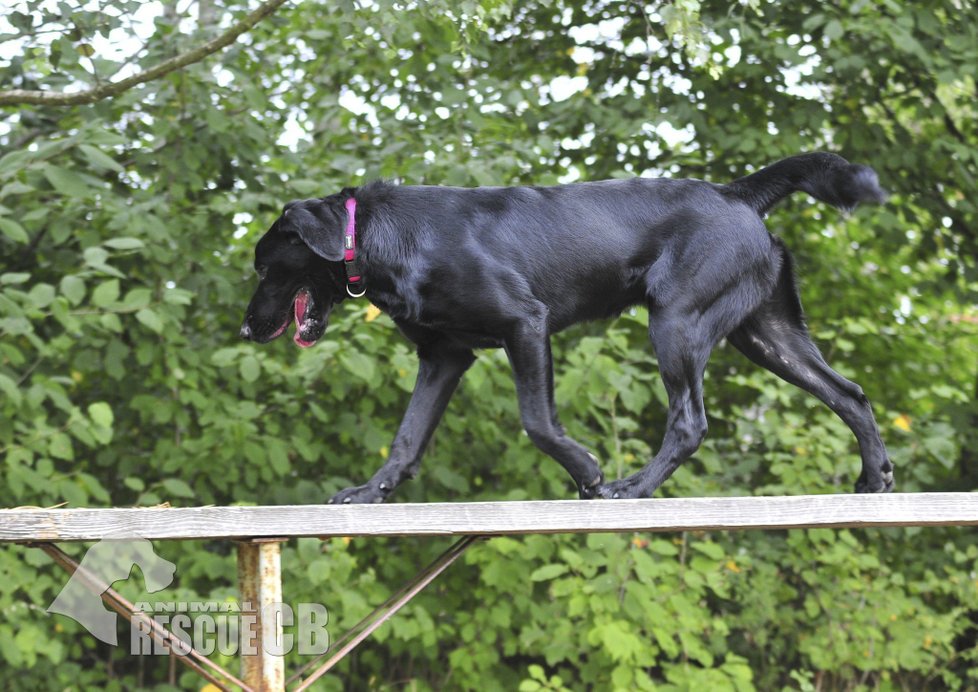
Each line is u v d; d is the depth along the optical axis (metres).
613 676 5.23
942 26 5.89
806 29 5.62
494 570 5.40
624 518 3.06
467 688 5.70
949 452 5.77
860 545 6.21
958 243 6.58
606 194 3.66
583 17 6.42
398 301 3.55
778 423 5.84
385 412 5.89
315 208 3.54
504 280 3.47
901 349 6.75
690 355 3.50
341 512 2.92
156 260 5.45
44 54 5.01
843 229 7.01
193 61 4.64
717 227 3.58
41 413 5.12
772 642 6.22
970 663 6.58
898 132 6.39
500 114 6.03
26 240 4.68
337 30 5.62
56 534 2.73
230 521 2.85
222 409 5.52
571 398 5.15
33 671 5.64
